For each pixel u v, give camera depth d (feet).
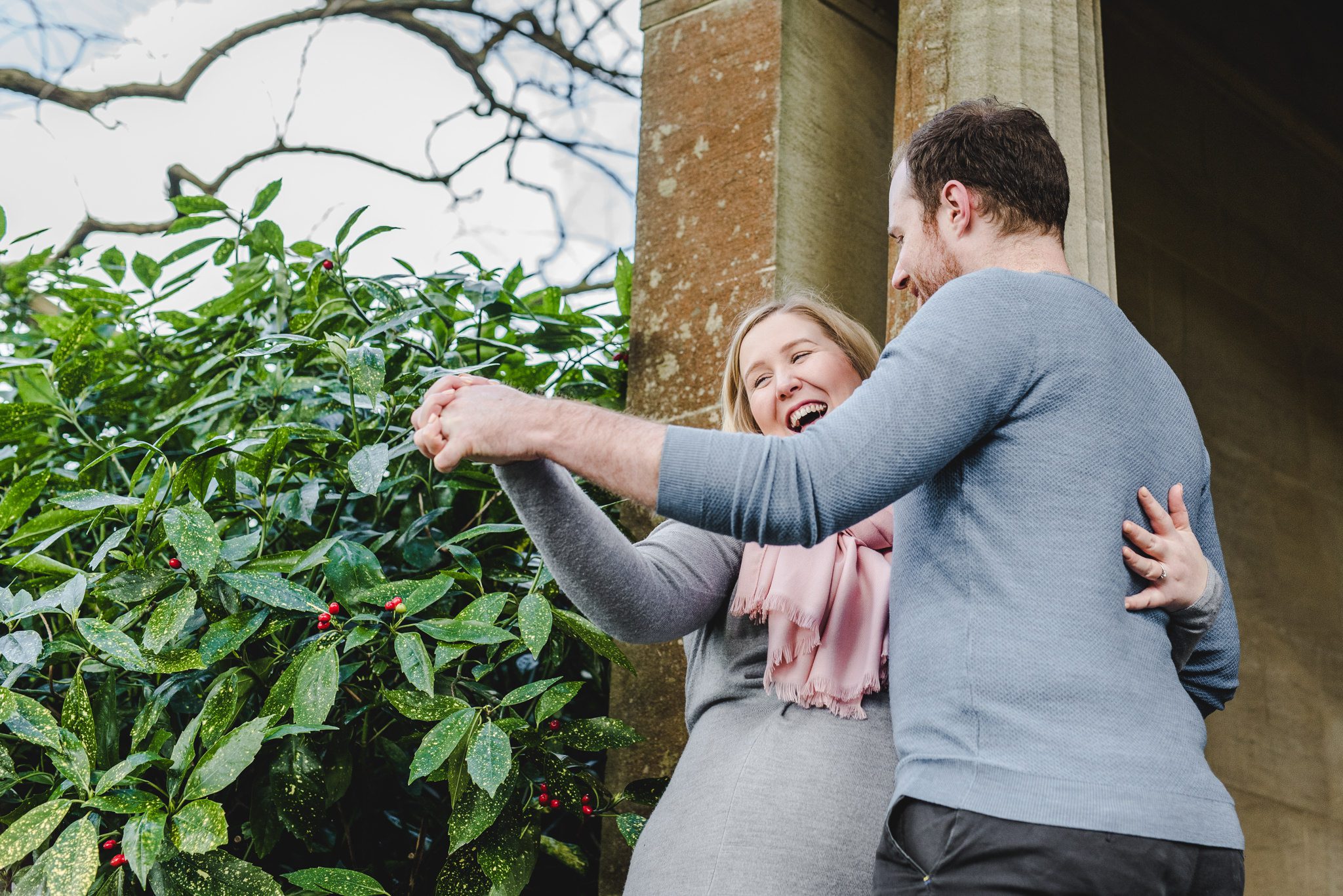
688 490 3.54
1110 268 6.51
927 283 4.36
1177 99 10.91
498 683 6.95
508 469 4.09
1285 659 10.52
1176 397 3.99
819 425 3.62
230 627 5.35
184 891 4.90
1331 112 12.23
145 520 5.85
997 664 3.40
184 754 5.05
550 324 7.88
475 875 5.47
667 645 6.75
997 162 4.21
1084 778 3.21
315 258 8.18
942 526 3.69
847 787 4.08
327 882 5.03
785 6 7.68
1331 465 11.51
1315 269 11.98
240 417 7.74
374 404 6.20
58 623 6.17
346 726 6.06
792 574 4.40
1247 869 9.61
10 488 5.91
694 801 4.21
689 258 7.50
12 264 9.33
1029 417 3.64
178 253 8.03
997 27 6.73
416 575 6.65
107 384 8.09
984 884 3.20
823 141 7.66
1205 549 4.02
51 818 4.72
